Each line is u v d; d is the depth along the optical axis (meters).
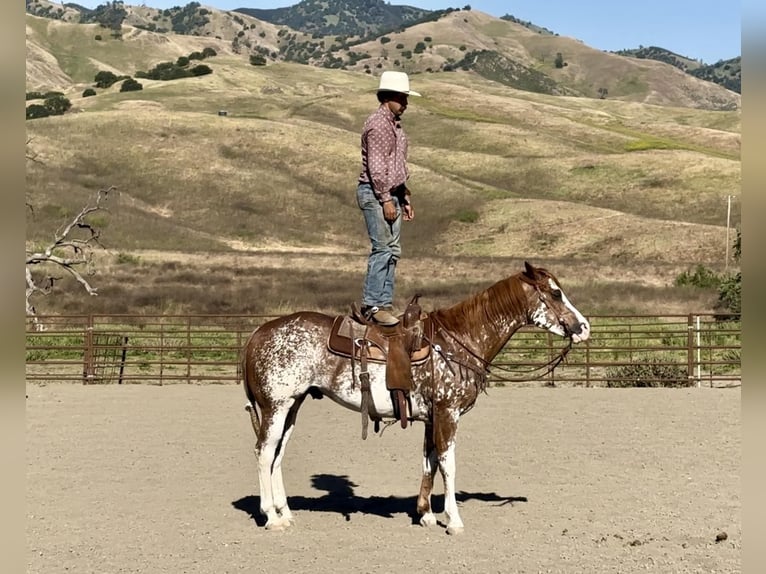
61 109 123.56
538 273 8.42
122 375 19.94
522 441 12.81
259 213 77.44
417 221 73.88
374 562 7.17
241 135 99.88
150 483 10.31
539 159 97.81
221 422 14.73
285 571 6.92
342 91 164.38
